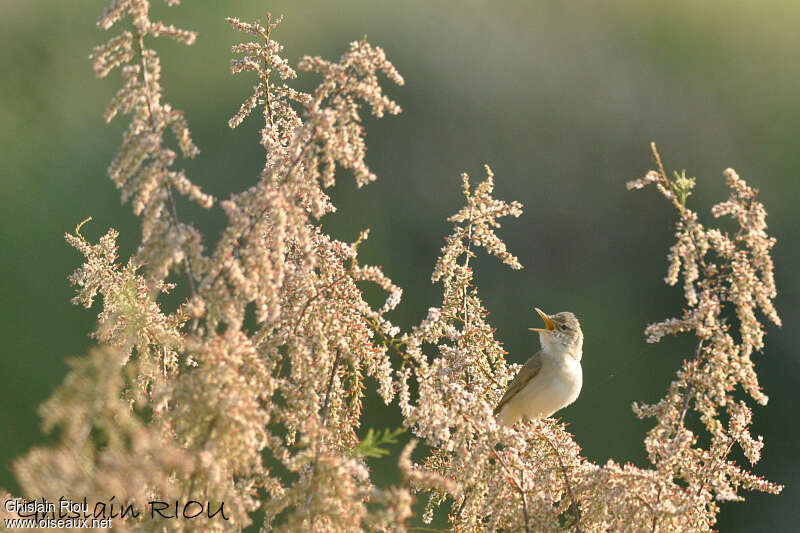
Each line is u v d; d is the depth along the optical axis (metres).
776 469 16.97
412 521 8.43
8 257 16.42
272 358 4.11
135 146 3.57
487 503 4.23
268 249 3.94
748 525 16.31
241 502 3.50
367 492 3.60
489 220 5.21
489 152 22.62
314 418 3.79
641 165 22.89
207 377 3.43
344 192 20.83
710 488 4.32
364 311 4.38
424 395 4.18
